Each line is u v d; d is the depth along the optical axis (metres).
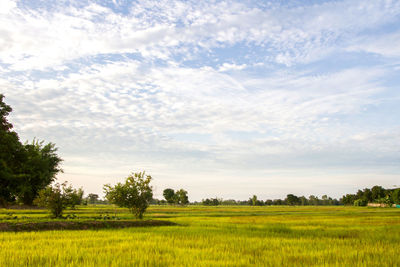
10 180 36.28
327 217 44.09
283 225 29.50
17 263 10.95
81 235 19.11
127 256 12.41
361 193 181.25
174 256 12.68
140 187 35.38
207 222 32.94
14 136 35.69
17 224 22.28
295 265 11.23
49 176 70.81
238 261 11.63
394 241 18.11
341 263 11.46
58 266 10.69
